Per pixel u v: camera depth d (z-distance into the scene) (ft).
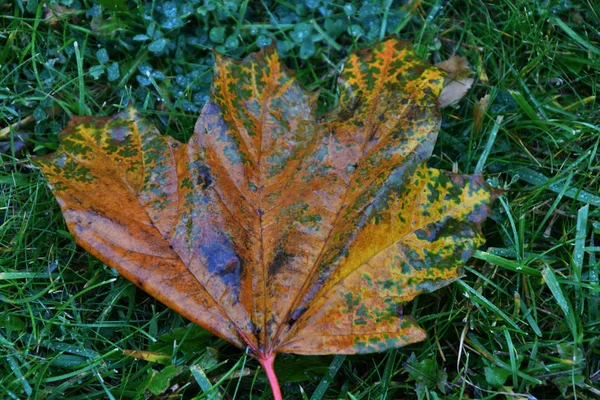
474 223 1.29
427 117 1.30
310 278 1.28
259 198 1.29
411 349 1.38
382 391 1.34
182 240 1.28
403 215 1.29
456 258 1.29
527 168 1.47
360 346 1.27
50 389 1.33
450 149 1.49
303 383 1.37
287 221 1.29
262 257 1.29
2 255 1.41
